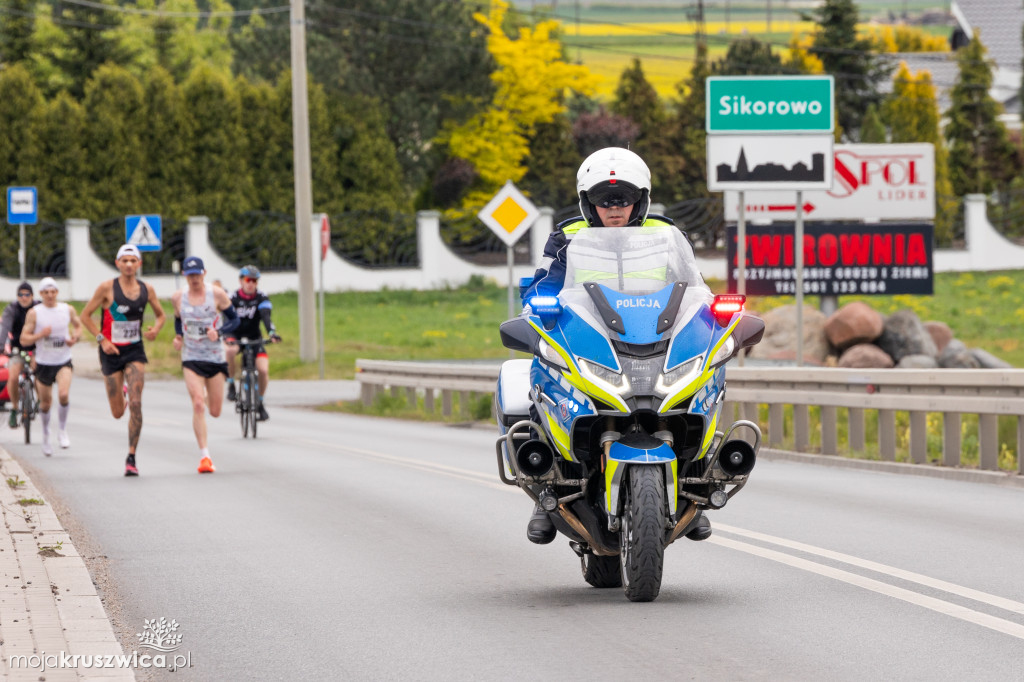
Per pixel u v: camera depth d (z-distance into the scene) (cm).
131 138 18188
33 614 2450
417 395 8369
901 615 2470
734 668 2100
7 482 4338
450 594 2759
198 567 3080
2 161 17588
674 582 2820
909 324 9800
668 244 2655
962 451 5256
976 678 2025
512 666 2153
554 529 2652
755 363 9294
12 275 17012
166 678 2133
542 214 19400
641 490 2458
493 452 5697
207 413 8131
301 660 2233
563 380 2516
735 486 2566
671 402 2439
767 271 10388
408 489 4441
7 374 8288
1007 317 14912
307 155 12056
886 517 3712
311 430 7006
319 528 3641
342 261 18588
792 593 2684
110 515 3903
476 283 18975
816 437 5994
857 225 10388
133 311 4916
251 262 18550
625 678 2059
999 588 2703
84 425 7331
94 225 17712
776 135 7075
